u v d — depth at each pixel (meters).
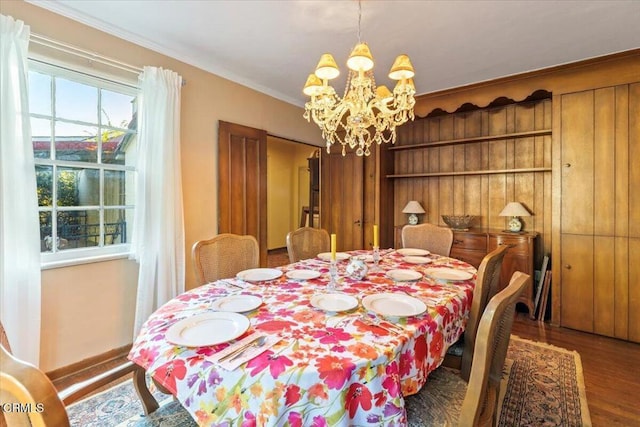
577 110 2.77
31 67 1.94
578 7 1.95
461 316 1.45
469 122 3.79
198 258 1.78
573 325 2.82
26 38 1.79
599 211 2.70
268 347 0.96
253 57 2.70
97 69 2.17
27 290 1.81
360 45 1.73
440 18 2.07
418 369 1.09
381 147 4.10
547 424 1.61
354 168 4.20
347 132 2.30
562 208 2.86
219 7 1.98
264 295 1.47
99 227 2.31
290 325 1.13
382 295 1.43
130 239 2.48
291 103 3.89
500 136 3.35
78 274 2.13
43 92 2.01
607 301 2.67
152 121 2.40
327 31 2.26
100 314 2.24
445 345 1.28
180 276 2.58
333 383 0.84
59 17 1.99
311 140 4.25
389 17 2.06
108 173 2.35
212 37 2.36
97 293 2.22
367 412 0.88
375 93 2.10
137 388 1.30
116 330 2.32
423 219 4.14
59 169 2.10
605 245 2.68
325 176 4.47
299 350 0.94
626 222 2.59
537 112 3.37
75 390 1.04
